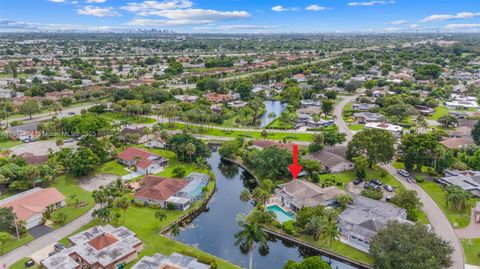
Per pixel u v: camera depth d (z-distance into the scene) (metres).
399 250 80.62
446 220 110.94
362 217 105.25
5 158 143.62
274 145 161.50
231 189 142.00
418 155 144.25
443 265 79.69
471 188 128.25
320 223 97.19
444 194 128.25
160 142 179.25
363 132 152.50
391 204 114.06
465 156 154.75
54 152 163.00
